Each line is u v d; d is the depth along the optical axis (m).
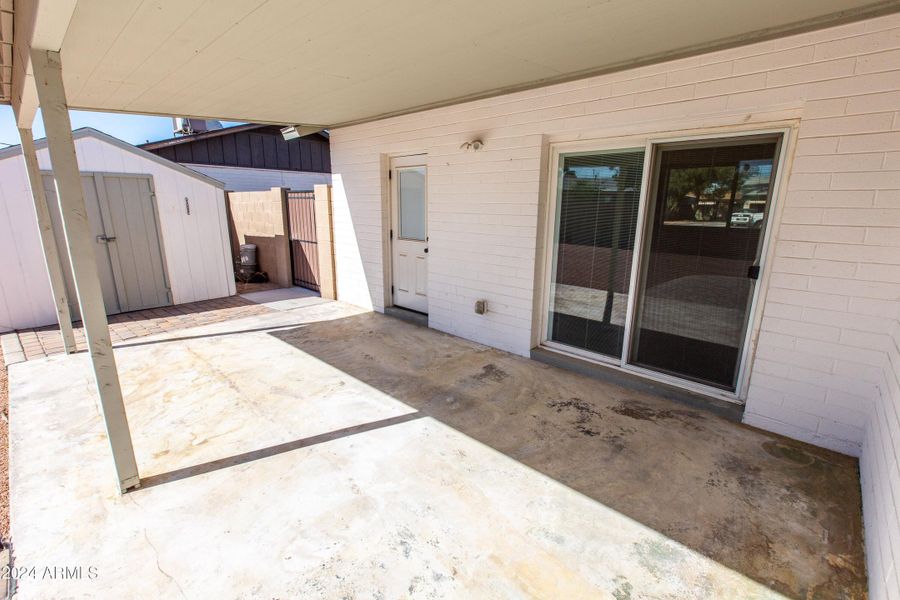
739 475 2.44
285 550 1.93
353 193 5.92
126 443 2.28
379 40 2.52
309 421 3.04
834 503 2.22
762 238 2.89
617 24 2.32
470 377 3.78
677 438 2.82
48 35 1.79
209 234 6.73
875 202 2.34
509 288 4.26
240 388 3.57
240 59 2.82
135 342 4.73
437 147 4.61
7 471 2.60
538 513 2.16
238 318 5.71
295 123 5.44
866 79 2.29
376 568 1.84
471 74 3.27
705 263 3.17
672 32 2.45
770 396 2.85
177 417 3.10
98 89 3.49
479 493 2.31
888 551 1.57
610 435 2.86
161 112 4.47
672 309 3.40
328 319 5.65
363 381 3.70
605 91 3.28
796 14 2.20
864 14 2.17
